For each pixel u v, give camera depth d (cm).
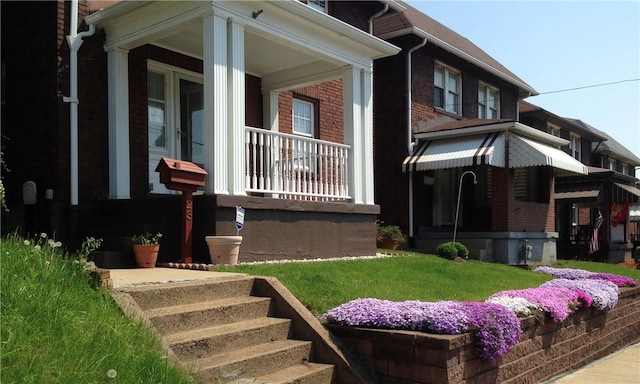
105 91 938
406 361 500
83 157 902
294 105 1312
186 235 741
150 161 1005
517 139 1455
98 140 924
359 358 526
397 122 1603
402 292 702
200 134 1107
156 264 745
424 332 507
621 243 2203
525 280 986
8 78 970
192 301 525
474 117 1903
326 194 977
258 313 548
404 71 1597
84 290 439
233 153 798
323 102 1376
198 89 1105
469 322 519
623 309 930
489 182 1708
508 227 1434
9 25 976
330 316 557
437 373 481
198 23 833
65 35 906
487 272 1002
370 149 1075
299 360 503
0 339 332
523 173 1719
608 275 1082
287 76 1181
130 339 386
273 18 885
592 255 2084
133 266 731
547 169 1669
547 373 668
